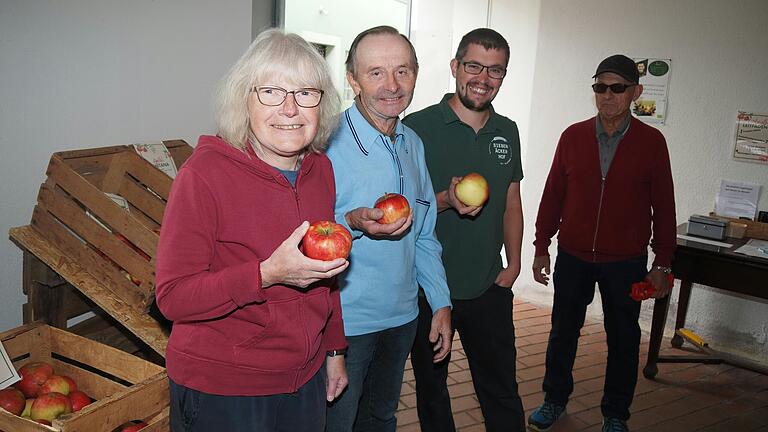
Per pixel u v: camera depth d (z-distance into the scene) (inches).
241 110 50.1
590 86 168.7
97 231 78.6
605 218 108.9
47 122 97.7
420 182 76.5
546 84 177.0
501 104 190.4
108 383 79.9
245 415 51.7
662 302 137.3
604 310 113.7
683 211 158.9
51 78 97.1
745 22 143.5
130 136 109.3
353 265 69.0
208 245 48.1
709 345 157.4
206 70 119.6
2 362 73.1
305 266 44.7
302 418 56.0
